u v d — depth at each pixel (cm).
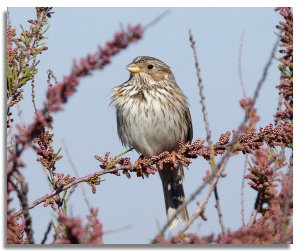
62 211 864
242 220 743
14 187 606
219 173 637
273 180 805
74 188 862
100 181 955
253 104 643
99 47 462
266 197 796
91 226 599
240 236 655
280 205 775
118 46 458
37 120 514
